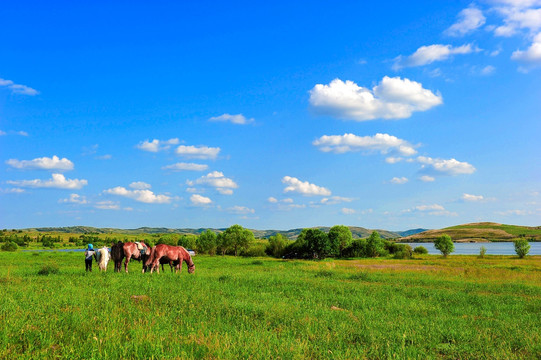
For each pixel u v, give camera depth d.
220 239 89.25
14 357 6.17
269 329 9.47
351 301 14.35
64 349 6.55
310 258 80.50
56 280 17.30
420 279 25.19
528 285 22.66
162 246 23.95
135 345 6.76
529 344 8.66
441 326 10.25
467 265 44.81
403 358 7.34
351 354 7.39
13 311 8.98
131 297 12.62
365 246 84.88
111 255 23.84
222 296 13.70
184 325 9.09
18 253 58.56
